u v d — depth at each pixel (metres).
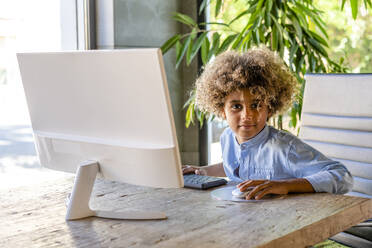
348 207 1.25
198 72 3.75
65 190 1.53
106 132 1.20
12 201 1.41
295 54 2.74
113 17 3.21
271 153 1.53
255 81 1.47
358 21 3.04
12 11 2.80
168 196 1.42
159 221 1.17
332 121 1.88
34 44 2.93
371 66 3.03
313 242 1.13
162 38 3.61
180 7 3.73
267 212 1.21
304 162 1.48
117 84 1.13
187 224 1.14
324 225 1.16
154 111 1.09
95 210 1.23
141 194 1.45
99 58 1.15
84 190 1.22
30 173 2.94
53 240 1.06
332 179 1.41
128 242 1.03
